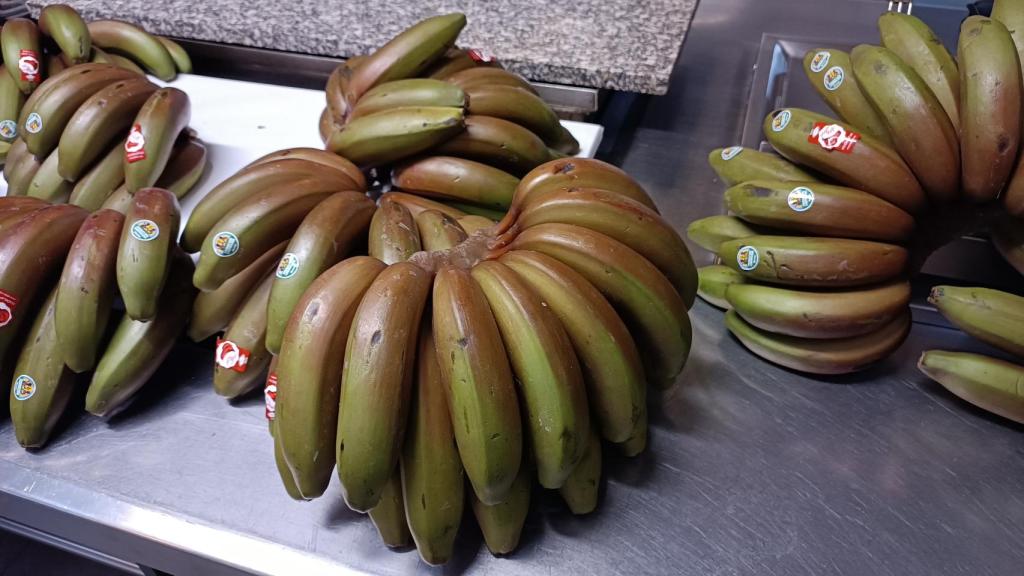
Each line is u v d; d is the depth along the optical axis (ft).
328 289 1.61
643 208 1.80
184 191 2.80
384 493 1.74
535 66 3.28
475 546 1.88
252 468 2.09
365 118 2.34
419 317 1.58
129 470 2.11
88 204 2.59
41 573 3.32
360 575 1.84
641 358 1.86
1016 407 1.98
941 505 1.94
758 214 2.12
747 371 2.29
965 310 1.98
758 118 3.13
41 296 2.20
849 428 2.12
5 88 3.01
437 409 1.60
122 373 2.15
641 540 1.89
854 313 2.04
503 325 1.56
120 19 3.88
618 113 3.43
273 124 3.20
